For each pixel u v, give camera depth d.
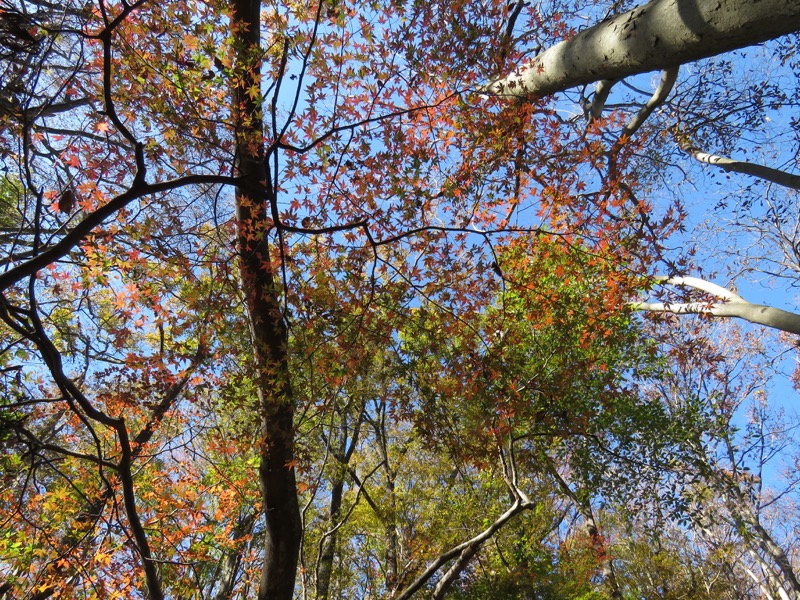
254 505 6.89
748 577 17.81
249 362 4.67
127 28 4.16
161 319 5.27
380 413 10.61
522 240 5.70
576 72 3.62
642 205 5.71
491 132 5.01
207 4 4.23
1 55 3.75
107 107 2.80
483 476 9.20
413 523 10.12
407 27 4.87
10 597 5.64
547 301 5.57
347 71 4.59
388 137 4.83
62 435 7.36
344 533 11.16
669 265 5.61
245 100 4.34
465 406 5.84
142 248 4.83
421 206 4.86
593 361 6.17
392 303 4.97
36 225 3.42
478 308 5.34
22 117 3.94
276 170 3.62
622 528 12.85
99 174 4.88
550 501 11.01
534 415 6.00
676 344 9.66
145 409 7.13
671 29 2.67
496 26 5.14
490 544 9.28
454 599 8.92
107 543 5.93
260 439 4.47
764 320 5.48
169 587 6.43
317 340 4.66
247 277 4.62
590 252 5.64
